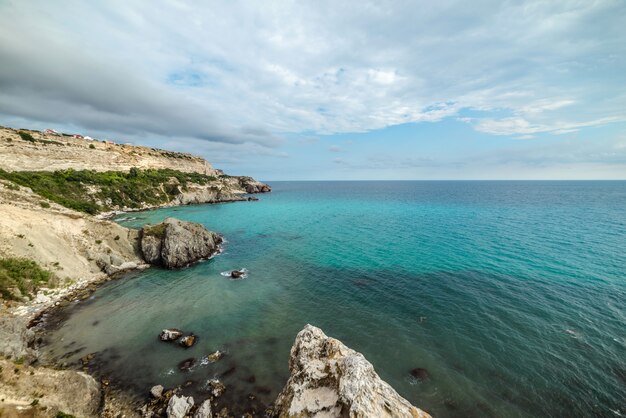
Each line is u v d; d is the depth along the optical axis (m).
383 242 56.88
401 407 11.49
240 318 29.59
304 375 14.48
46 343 24.33
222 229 73.88
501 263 42.84
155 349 24.31
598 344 23.94
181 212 102.94
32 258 33.81
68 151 117.69
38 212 41.81
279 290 36.34
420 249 51.22
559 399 18.83
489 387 19.94
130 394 19.31
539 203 120.31
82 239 42.66
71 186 91.25
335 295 34.41
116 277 40.22
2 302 27.50
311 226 76.25
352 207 115.19
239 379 20.89
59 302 31.41
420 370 21.58
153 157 170.00
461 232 63.78
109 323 28.17
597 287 34.06
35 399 15.20
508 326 26.80
